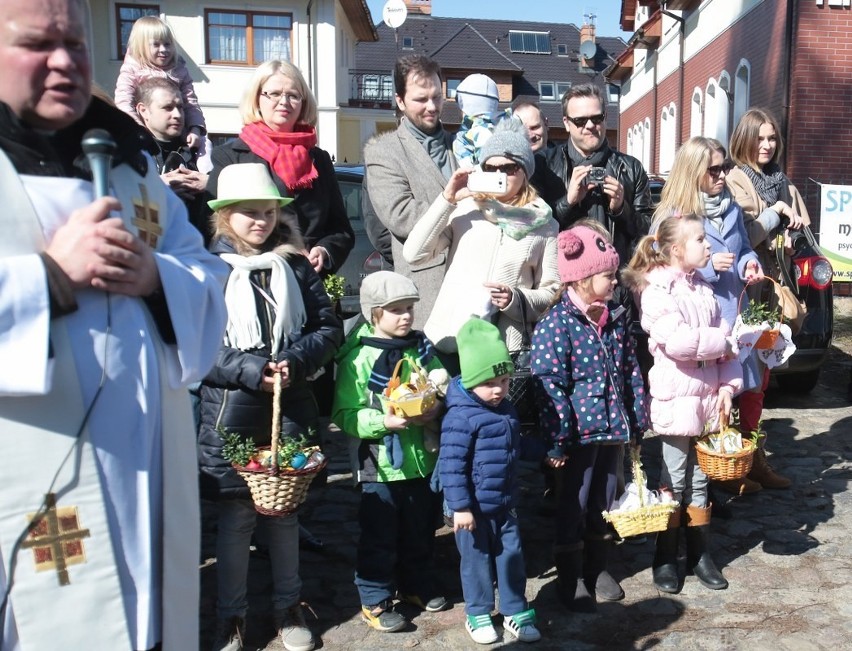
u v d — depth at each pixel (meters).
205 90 21.30
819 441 5.49
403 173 3.70
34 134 1.54
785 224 4.69
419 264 3.51
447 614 3.33
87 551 1.53
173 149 4.01
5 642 1.50
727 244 4.00
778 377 6.74
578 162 4.19
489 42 42.78
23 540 1.49
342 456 5.28
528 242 3.50
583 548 3.47
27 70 1.48
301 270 3.10
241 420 2.93
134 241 1.54
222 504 3.01
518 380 3.39
